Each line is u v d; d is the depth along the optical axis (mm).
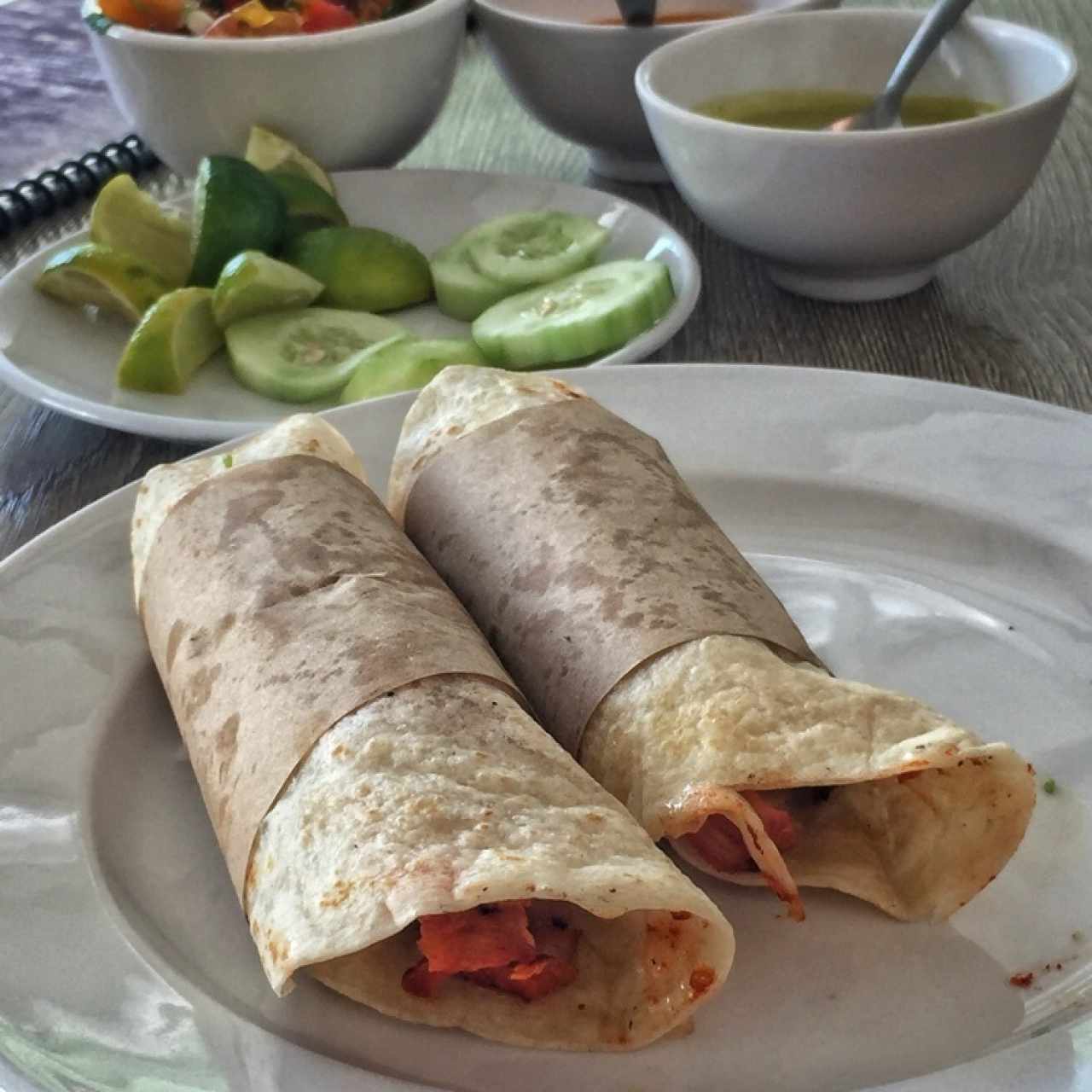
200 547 300
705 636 279
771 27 477
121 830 287
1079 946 261
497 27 508
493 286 447
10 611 315
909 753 258
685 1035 249
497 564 304
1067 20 633
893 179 405
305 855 244
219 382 425
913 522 342
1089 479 340
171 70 487
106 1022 239
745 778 259
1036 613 321
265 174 471
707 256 483
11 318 429
